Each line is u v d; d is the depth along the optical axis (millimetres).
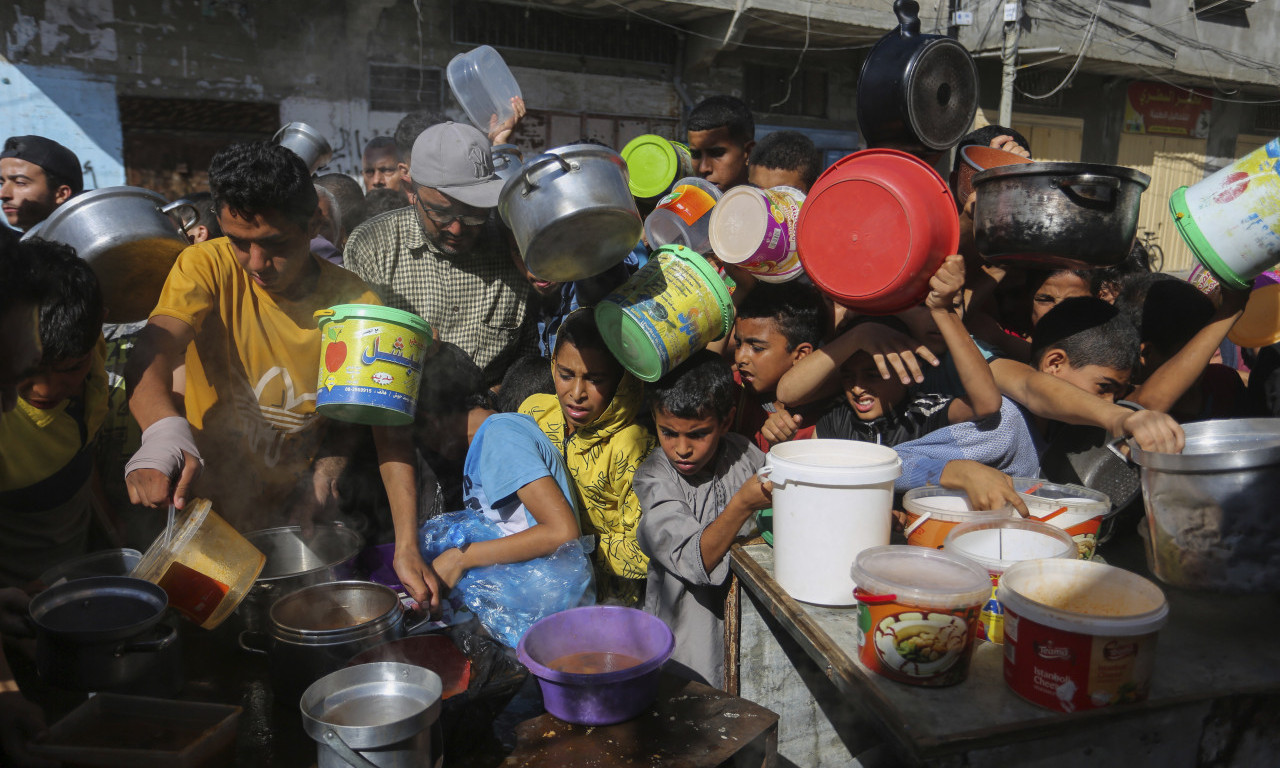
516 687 1609
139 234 2021
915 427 2055
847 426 2156
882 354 1943
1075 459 1960
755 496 1813
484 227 2521
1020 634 1355
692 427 1927
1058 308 1964
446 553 1930
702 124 3201
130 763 1234
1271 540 1383
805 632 1598
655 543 1987
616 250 1893
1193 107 13273
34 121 7113
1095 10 10883
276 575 1889
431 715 1277
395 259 2525
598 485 2182
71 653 1398
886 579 1452
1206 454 1393
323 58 7977
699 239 2502
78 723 1321
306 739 1432
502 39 8758
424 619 1812
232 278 1947
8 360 1322
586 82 9227
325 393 1832
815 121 10578
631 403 2174
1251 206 1814
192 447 1659
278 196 1744
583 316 2086
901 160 1870
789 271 2146
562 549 1877
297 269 1932
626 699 1511
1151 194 13266
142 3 7285
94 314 1698
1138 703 1323
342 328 1815
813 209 1902
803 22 9188
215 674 1636
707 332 1930
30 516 1886
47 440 1826
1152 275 2381
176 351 1797
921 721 1299
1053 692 1316
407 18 8258
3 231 1306
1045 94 11992
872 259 1822
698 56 9516
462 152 2217
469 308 2590
